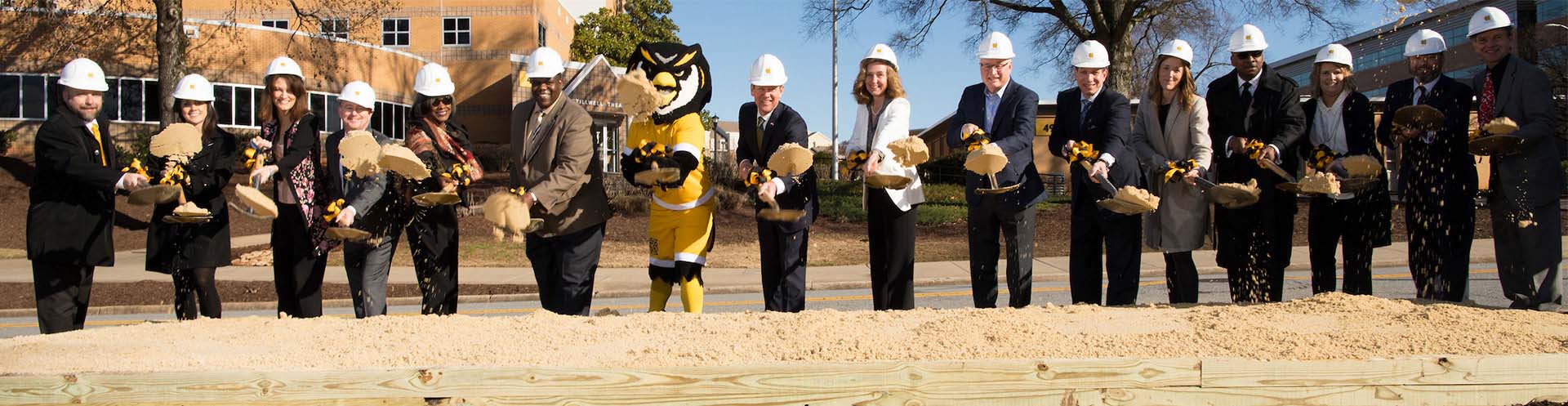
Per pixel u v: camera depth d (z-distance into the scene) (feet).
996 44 19.80
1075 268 20.39
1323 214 20.45
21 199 74.95
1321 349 13.24
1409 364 12.52
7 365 13.19
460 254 54.80
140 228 66.85
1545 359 12.68
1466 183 19.62
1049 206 73.72
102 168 19.01
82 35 87.15
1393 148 20.86
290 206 19.79
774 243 19.84
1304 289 34.73
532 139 19.33
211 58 91.71
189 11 116.98
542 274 20.26
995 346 13.75
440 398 12.21
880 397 12.35
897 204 19.54
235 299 39.88
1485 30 19.33
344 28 91.91
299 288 19.74
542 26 122.52
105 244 19.80
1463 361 12.59
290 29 116.47
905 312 16.78
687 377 12.30
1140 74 105.29
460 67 117.80
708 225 19.40
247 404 12.14
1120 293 19.71
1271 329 14.73
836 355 13.26
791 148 17.17
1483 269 38.70
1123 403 12.39
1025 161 19.81
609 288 42.16
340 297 40.42
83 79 19.22
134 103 89.76
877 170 19.22
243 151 19.38
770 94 19.54
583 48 140.87
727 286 41.60
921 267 47.60
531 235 20.17
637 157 18.74
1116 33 79.15
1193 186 19.58
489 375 12.21
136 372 12.30
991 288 20.27
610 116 88.07
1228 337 14.21
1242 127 19.60
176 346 14.53
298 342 14.83
